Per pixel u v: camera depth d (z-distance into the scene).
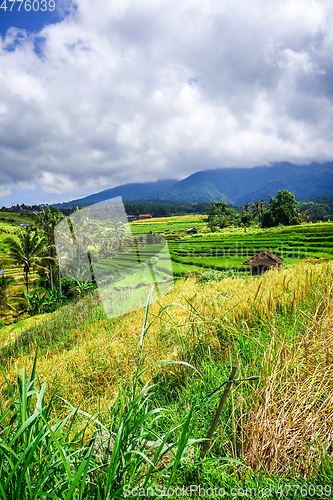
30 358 6.19
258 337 2.84
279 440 1.61
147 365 2.95
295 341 2.27
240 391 1.97
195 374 2.64
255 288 4.75
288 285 4.34
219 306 4.02
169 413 2.08
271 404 1.73
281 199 100.19
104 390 3.15
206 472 1.47
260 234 65.19
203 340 3.06
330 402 1.76
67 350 5.93
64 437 1.29
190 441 1.23
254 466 1.55
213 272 11.98
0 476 1.02
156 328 3.80
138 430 1.68
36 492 0.99
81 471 0.99
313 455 1.57
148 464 1.34
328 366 1.93
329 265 5.11
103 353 4.13
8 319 29.94
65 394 3.19
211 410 1.96
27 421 1.05
